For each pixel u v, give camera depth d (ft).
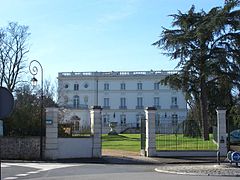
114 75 401.08
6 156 103.40
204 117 161.68
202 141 137.80
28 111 124.47
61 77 400.06
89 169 76.79
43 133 111.14
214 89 162.91
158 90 397.80
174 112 393.29
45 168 78.38
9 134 119.34
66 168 78.79
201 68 160.35
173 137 133.18
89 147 105.19
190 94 171.12
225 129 106.22
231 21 157.79
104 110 398.83
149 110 107.96
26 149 103.40
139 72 401.70
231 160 74.38
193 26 166.40
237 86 158.61
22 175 65.26
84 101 399.24
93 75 401.08
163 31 166.61
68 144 104.01
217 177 61.00
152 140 107.55
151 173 68.08
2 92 31.17
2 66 177.37
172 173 67.51
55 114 103.35
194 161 96.99
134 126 371.35
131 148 135.64
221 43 162.61
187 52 163.43
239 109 149.69
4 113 31.07
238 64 158.71
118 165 88.17
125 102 399.85
